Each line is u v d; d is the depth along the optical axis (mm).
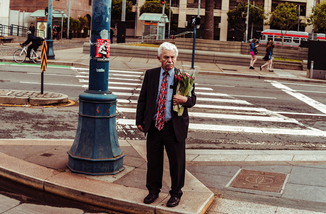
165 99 3938
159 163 4109
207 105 11094
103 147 4816
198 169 5590
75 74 15836
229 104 11461
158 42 34688
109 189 4383
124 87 13320
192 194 4418
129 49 24125
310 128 8914
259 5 63312
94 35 4734
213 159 6125
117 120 8555
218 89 14477
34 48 19047
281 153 6602
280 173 5457
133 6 71062
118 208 4129
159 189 4191
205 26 28609
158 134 4008
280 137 7965
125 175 4887
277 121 9500
